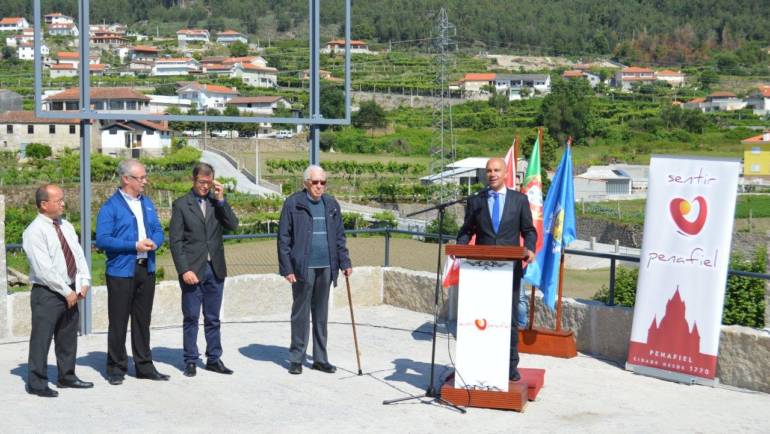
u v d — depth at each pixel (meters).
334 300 10.68
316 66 9.58
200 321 9.91
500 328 6.59
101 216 7.16
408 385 7.34
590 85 179.88
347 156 93.50
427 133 110.56
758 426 6.40
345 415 6.47
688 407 6.86
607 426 6.31
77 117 8.55
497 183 7.11
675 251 7.70
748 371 7.37
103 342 8.77
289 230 7.66
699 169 7.59
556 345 8.45
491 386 6.62
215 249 7.59
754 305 13.26
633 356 7.90
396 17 196.62
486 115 120.94
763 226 55.47
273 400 6.85
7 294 8.87
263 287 10.30
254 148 77.19
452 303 10.08
